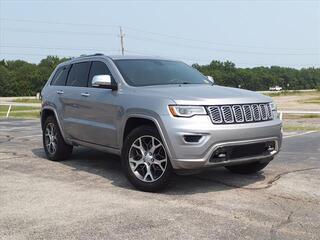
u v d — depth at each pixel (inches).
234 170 292.4
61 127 329.4
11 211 210.7
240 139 236.1
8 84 3860.7
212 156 231.3
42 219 198.7
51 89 347.3
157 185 240.5
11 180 274.2
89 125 294.5
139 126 251.4
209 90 254.5
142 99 250.5
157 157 244.1
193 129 227.1
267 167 314.2
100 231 183.0
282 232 182.4
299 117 1024.2
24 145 438.6
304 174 289.4
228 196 235.5
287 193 241.6
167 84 276.2
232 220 196.2
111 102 273.1
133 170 251.3
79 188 253.6
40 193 242.5
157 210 210.1
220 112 233.6
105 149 287.9
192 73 306.0
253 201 226.1
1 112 1269.7
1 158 355.6
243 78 4746.6
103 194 239.9
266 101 256.5
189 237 176.1
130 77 278.1
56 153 336.8
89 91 298.5
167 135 232.1
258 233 181.0
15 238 176.6
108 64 293.4
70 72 335.9
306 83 6230.3
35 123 768.9
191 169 233.1
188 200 227.8
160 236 177.0
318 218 200.1
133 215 202.7
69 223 193.0
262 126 245.1
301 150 398.0
